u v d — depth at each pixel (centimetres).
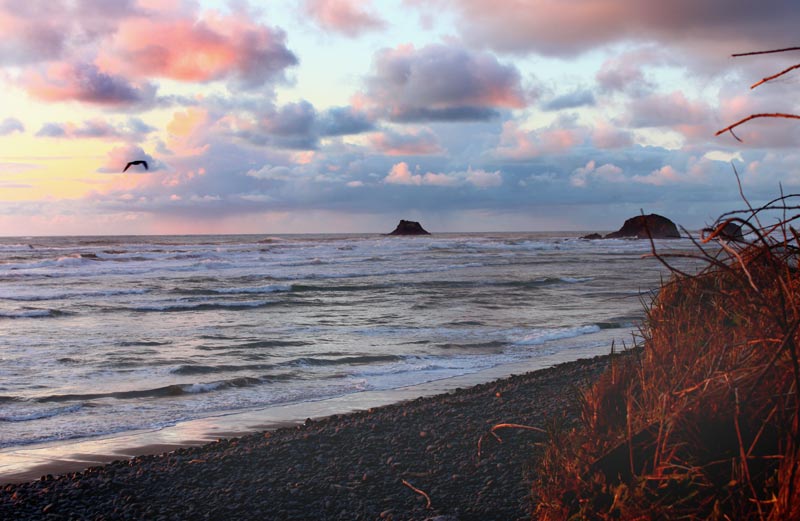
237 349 1502
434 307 2302
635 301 2423
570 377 1086
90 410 999
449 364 1334
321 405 1018
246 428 897
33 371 1261
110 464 721
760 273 299
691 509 253
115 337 1675
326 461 698
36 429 898
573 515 288
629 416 281
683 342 328
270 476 662
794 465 224
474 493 580
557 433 340
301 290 2964
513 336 1677
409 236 16475
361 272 3897
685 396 276
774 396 256
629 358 364
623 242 9588
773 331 270
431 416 861
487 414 858
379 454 712
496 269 4303
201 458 730
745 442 262
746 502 245
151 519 572
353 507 572
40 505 611
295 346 1542
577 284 3184
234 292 2872
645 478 263
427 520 527
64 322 1964
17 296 2600
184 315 2127
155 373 1248
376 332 1752
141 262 4509
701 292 358
